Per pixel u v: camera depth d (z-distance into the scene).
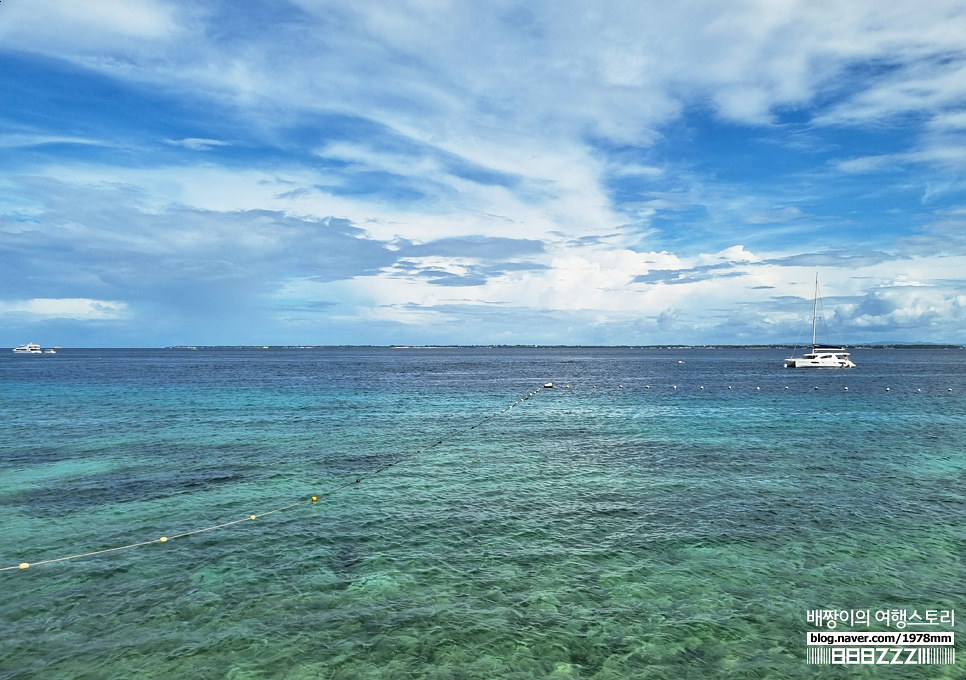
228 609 14.70
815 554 17.94
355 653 12.77
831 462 30.28
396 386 82.81
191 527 20.81
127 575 16.78
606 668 12.28
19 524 21.06
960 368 137.75
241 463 30.62
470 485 26.19
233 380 93.38
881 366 149.38
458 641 13.22
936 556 17.78
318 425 43.59
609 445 35.53
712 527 20.34
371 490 25.47
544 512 22.17
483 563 17.42
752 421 45.44
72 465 29.97
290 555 18.19
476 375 114.44
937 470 28.45
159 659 12.55
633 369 141.25
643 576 16.45
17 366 144.88
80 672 12.09
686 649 12.93
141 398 62.22
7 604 15.02
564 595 15.36
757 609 14.63
